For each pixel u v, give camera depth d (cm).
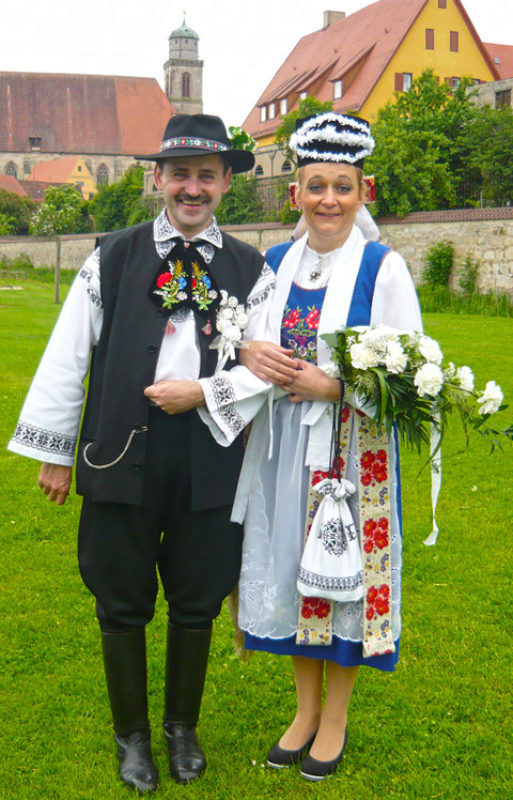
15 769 278
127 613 274
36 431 264
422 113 2944
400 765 282
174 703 284
